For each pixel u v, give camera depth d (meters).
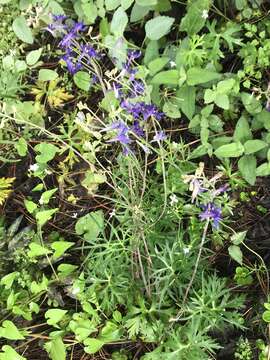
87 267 0.57
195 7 0.54
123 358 0.55
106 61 0.60
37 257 0.58
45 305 0.58
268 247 0.55
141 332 0.53
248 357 0.53
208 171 0.57
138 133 0.51
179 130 0.58
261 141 0.52
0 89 0.58
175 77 0.53
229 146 0.52
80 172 0.59
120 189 0.54
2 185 0.58
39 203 0.60
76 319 0.54
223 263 0.56
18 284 0.58
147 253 0.52
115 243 0.54
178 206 0.54
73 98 0.61
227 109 0.54
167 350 0.51
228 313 0.51
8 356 0.52
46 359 0.57
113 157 0.58
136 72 0.50
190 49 0.54
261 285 0.54
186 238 0.56
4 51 0.61
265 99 0.55
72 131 0.58
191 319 0.51
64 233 0.59
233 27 0.54
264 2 0.56
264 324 0.53
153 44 0.55
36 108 0.59
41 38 0.62
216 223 0.48
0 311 0.57
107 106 0.54
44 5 0.58
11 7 0.60
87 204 0.60
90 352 0.52
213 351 0.51
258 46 0.56
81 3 0.58
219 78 0.54
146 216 0.53
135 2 0.55
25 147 0.58
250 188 0.56
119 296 0.53
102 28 0.56
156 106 0.55
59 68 0.62
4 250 0.59
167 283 0.52
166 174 0.54
